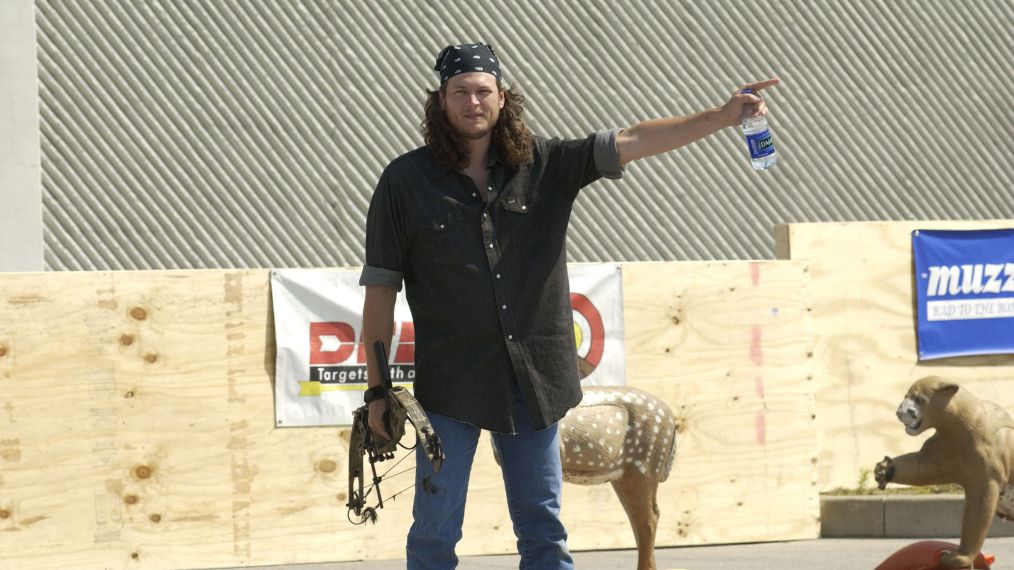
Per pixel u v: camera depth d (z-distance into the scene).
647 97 18.81
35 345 9.59
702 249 18.94
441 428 5.84
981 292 12.37
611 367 10.80
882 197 19.84
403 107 17.77
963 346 12.28
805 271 11.44
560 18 18.45
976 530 7.95
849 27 19.78
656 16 18.88
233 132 17.09
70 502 9.61
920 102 20.12
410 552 5.97
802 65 19.56
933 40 20.22
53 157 16.33
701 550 10.71
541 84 18.31
